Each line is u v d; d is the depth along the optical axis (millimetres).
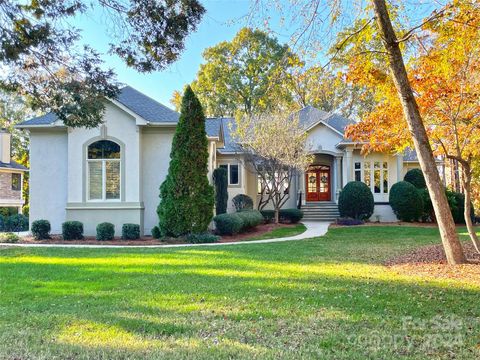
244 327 4387
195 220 13508
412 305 5234
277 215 19547
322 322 4559
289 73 9070
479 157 13922
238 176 22422
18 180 28531
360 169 21844
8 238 13641
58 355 3611
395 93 9445
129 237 14031
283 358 3514
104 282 6805
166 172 15336
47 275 7438
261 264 8461
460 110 9125
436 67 8750
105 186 14953
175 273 7504
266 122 19125
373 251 10477
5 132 27484
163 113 15594
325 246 11586
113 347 3793
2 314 4926
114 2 8555
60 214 15281
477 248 9031
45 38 8922
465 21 7410
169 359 3502
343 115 23859
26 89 10125
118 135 14930
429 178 8289
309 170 24188
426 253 9734
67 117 10336
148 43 8914
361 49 8836
